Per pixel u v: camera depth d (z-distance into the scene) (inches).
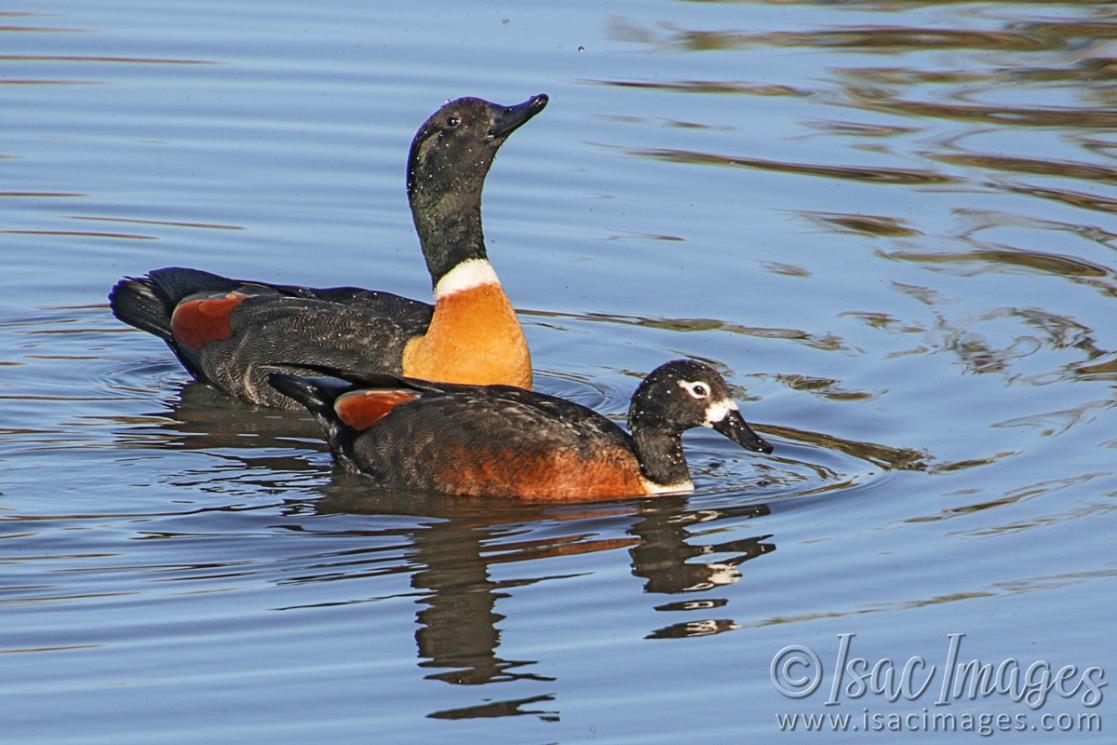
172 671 429.1
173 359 671.1
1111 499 530.0
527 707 417.4
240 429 599.8
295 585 475.2
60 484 541.0
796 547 504.1
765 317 686.5
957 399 609.0
